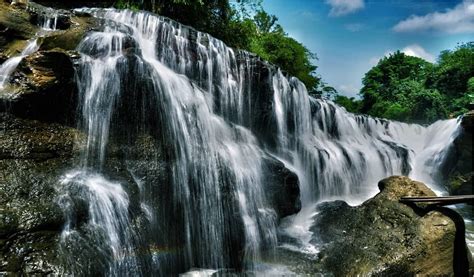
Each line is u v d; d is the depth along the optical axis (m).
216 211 6.44
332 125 13.70
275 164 8.10
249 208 7.03
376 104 31.84
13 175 4.65
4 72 5.80
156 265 5.20
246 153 7.89
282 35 22.45
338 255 6.30
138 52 6.83
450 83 25.42
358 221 7.13
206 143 7.07
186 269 5.74
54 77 5.46
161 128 6.41
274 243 6.93
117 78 6.12
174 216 5.87
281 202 7.67
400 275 5.96
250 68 9.62
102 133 5.83
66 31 6.62
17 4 7.09
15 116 5.18
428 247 6.26
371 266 5.95
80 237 4.47
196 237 6.04
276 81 10.31
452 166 15.29
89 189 4.95
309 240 7.11
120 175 5.54
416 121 25.02
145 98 6.32
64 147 5.34
